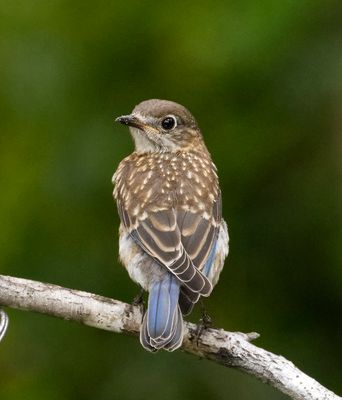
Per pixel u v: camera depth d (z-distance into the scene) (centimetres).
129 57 1551
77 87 1540
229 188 1518
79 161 1515
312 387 1124
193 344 1155
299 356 1502
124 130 1521
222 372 1471
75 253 1513
